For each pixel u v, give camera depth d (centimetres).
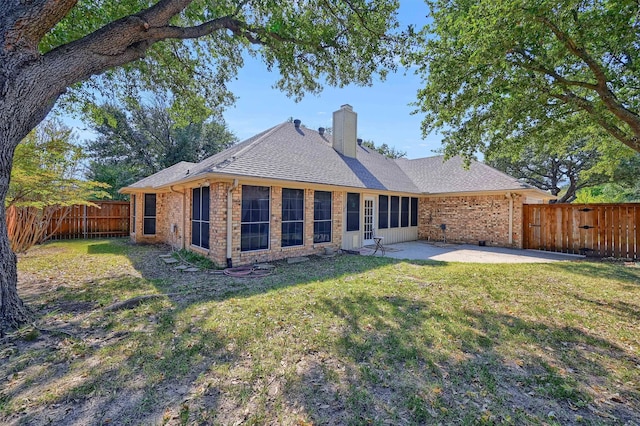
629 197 2147
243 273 703
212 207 809
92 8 594
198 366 292
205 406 234
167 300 496
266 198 862
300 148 1143
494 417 222
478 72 597
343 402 240
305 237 966
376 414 226
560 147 968
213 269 750
